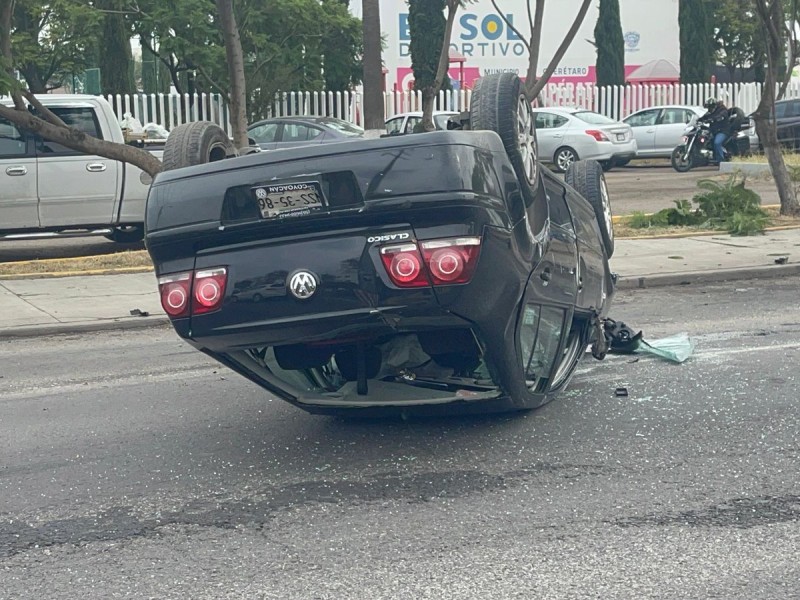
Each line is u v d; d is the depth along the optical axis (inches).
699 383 317.7
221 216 245.4
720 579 201.6
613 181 1047.6
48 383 349.4
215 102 1176.8
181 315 250.7
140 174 622.2
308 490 246.7
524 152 263.9
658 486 242.1
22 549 221.9
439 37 1411.2
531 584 201.5
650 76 1754.4
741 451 261.3
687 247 601.9
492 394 269.6
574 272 293.6
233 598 200.4
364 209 238.7
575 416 289.7
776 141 716.7
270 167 243.6
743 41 1840.6
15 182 600.4
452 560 211.5
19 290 508.1
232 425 295.9
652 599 195.5
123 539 225.3
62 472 263.7
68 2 1224.8
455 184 237.1
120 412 312.7
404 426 287.3
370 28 665.0
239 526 229.5
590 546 215.3
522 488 243.3
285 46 1200.2
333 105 1238.3
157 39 1186.6
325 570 209.3
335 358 278.5
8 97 610.2
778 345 362.9
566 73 1706.4
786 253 571.2
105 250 661.3
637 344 351.6
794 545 213.5
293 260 243.1
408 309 241.1
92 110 621.9
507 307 250.1
